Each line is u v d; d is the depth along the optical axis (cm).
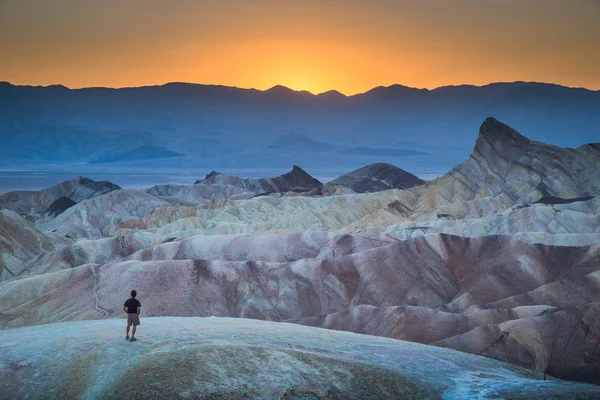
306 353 2917
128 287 7169
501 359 5050
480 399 2741
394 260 7619
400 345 3650
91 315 6719
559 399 2739
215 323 3700
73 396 2617
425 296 7200
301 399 2555
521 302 6278
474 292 6881
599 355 4872
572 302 6156
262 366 2733
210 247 9225
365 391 2700
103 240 10094
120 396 2514
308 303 7262
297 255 8950
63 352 2902
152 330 3294
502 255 7306
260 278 7475
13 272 9762
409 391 2773
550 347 5031
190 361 2694
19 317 6788
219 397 2489
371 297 7269
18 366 2816
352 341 3531
